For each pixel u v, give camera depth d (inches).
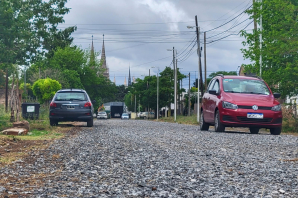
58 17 922.1
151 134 518.6
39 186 193.3
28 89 2524.6
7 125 663.8
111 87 3228.3
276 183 199.6
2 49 688.4
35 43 821.9
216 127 566.9
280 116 541.0
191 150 331.0
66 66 2797.7
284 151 325.7
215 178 211.9
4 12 658.8
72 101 705.0
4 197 168.4
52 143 397.7
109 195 173.9
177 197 170.4
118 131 584.7
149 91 3612.2
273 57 775.1
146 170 236.7
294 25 724.7
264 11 842.2
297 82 738.8
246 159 279.6
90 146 365.1
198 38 1536.7
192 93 3422.7
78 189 185.8
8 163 267.3
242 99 547.5
